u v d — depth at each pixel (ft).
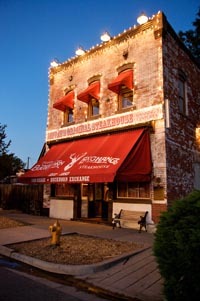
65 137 54.85
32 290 19.15
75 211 51.03
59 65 59.77
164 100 41.47
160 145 40.45
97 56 52.44
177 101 45.09
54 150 53.67
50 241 32.01
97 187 51.19
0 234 35.91
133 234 36.55
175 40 46.91
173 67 45.29
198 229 14.60
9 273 22.70
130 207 42.42
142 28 45.65
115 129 45.34
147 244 30.37
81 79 54.80
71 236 34.78
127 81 44.55
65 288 19.97
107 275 22.26
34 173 48.29
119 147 40.68
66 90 57.47
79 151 46.96
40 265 24.23
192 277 14.38
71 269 22.63
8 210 67.62
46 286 20.11
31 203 62.64
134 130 43.32
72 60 57.11
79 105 53.72
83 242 31.32
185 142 45.98
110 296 18.79
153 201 40.01
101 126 48.44
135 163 38.34
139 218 39.65
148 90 43.21
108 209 45.37
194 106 51.39
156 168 40.37
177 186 41.91
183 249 14.58
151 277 21.31
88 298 18.30
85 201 51.42
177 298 14.94
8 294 18.17
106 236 34.88
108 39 50.21
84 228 41.06
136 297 18.37
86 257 25.62
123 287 19.99
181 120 45.52
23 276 22.07
